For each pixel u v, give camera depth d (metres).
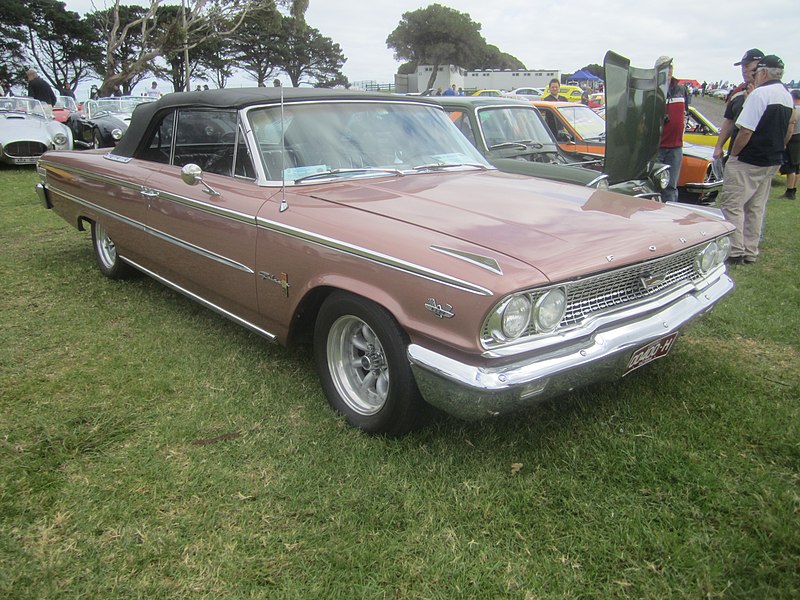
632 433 2.80
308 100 3.47
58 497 2.39
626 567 2.05
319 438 2.79
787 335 3.95
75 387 3.25
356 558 2.08
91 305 4.48
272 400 3.12
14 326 4.07
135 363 3.54
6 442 2.73
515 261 2.25
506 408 2.30
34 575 2.01
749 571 2.02
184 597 1.94
